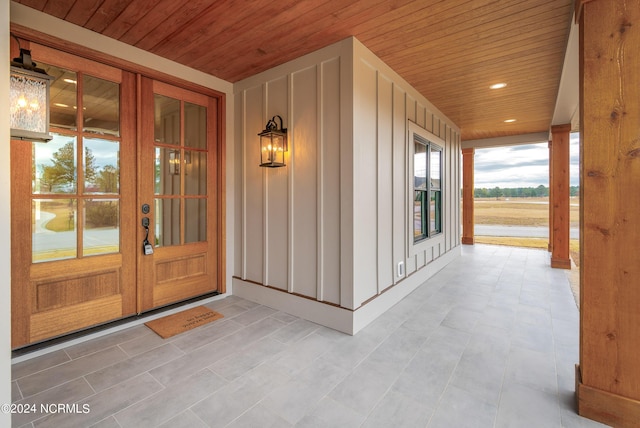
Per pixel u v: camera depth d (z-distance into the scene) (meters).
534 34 2.46
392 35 2.48
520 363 2.09
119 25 2.31
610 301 1.54
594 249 1.57
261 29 2.38
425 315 2.96
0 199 1.14
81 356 2.18
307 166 2.87
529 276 4.42
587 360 1.59
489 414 1.60
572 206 8.01
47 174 2.27
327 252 2.74
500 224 10.72
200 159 3.28
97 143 2.52
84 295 2.46
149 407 1.64
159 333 2.54
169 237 3.03
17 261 2.15
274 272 3.16
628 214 1.49
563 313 3.00
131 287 2.74
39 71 1.47
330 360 2.13
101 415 1.58
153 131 2.87
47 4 2.05
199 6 2.07
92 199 2.50
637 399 1.47
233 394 1.76
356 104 2.58
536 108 4.53
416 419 1.56
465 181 7.43
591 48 1.55
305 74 2.85
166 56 2.82
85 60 2.42
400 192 3.44
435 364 2.08
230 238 3.52
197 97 3.22
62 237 2.35
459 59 2.92
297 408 1.64
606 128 1.53
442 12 2.17
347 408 1.64
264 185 3.22
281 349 2.29
